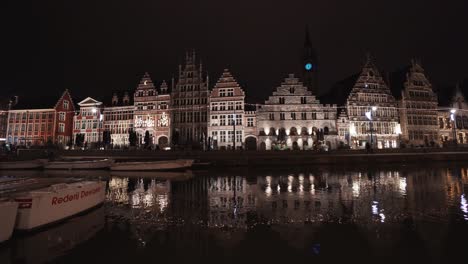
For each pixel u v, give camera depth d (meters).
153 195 21.72
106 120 69.88
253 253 10.45
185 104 64.56
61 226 13.50
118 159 45.97
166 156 45.62
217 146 61.25
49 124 71.75
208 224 13.95
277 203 18.66
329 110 62.50
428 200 19.17
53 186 14.32
